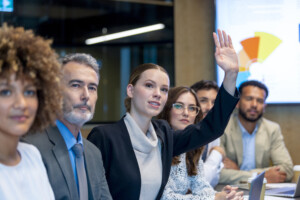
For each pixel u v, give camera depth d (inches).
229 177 119.5
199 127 80.4
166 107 93.3
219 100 76.2
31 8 210.1
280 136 138.6
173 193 82.2
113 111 267.3
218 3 169.6
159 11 192.1
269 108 169.6
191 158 88.0
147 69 75.7
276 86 163.8
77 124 60.8
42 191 46.3
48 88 45.5
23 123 41.7
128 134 74.8
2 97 41.0
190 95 93.7
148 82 74.6
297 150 169.8
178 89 93.9
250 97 134.0
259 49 164.1
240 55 165.6
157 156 77.3
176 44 178.5
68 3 217.6
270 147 136.9
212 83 123.0
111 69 252.1
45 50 45.0
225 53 74.8
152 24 201.2
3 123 41.0
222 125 77.4
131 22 213.3
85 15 224.5
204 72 176.9
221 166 116.7
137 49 219.1
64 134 60.4
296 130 169.6
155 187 75.3
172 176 85.3
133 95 76.3
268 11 163.8
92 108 62.0
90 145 64.9
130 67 237.1
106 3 220.2
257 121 138.9
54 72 46.3
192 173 87.9
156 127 80.0
